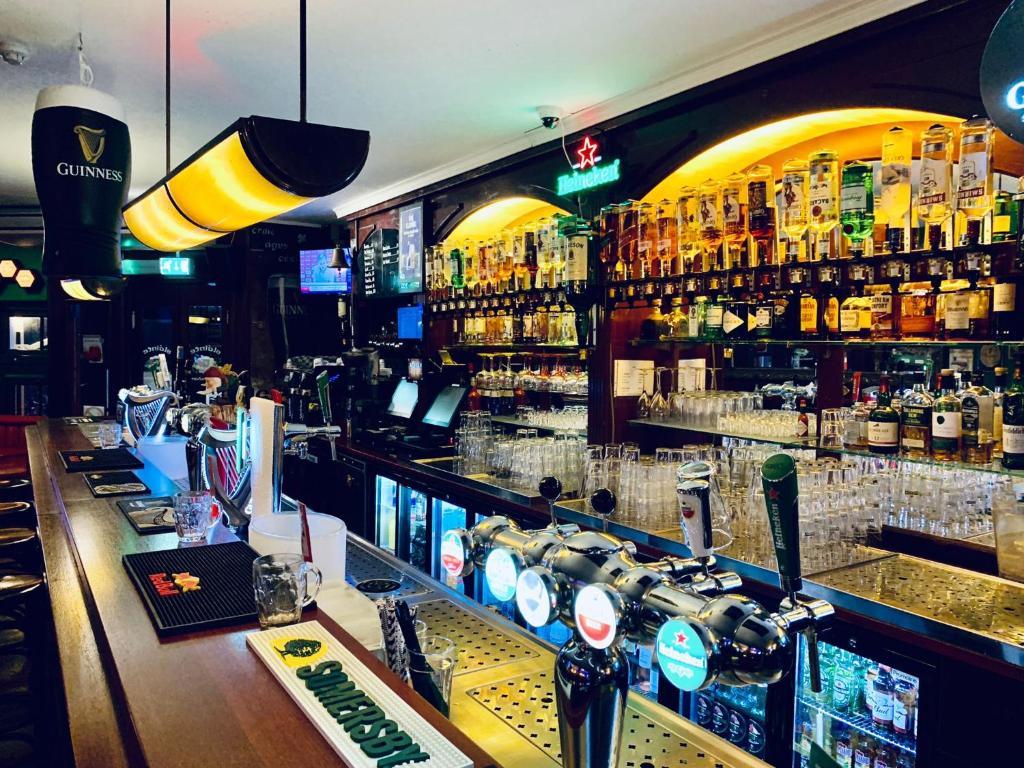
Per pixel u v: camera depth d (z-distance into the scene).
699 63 3.54
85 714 1.32
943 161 2.60
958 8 2.63
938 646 2.23
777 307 3.52
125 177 2.88
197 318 8.66
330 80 3.86
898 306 3.17
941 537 2.96
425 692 1.44
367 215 6.88
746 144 3.68
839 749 2.65
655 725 1.46
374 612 1.68
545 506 3.93
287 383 7.30
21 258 8.49
